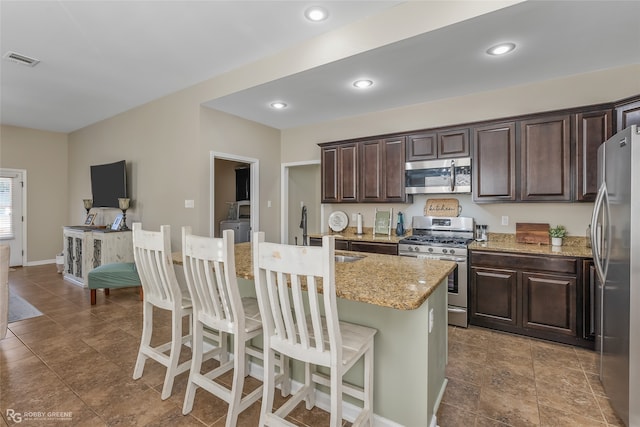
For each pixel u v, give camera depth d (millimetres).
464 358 2465
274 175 5066
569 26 2221
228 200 6871
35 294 4156
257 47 2990
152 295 2150
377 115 4230
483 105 3512
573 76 3062
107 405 1890
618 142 1727
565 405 1894
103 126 5441
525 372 2260
